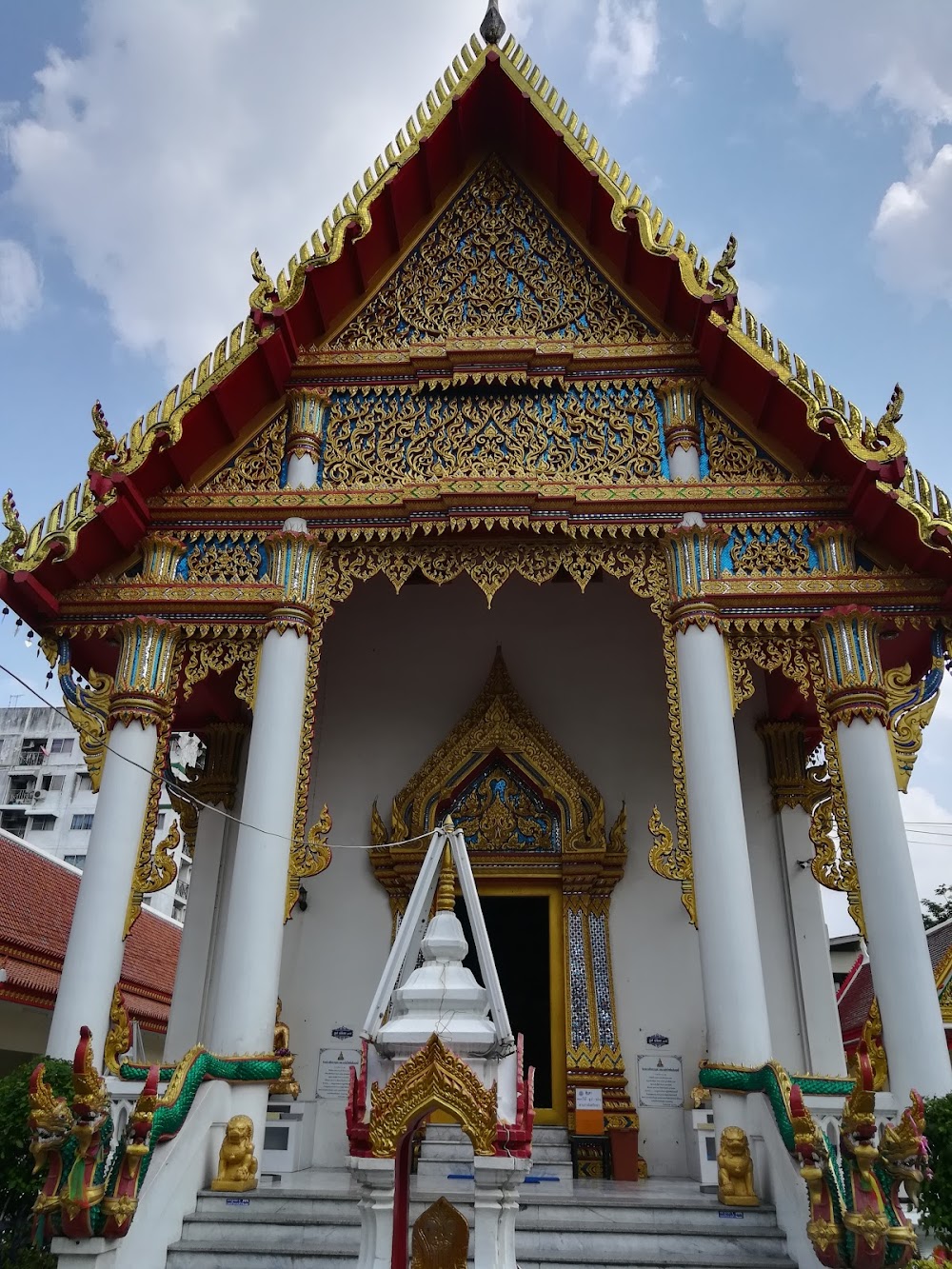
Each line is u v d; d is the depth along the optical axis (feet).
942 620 25.95
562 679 36.04
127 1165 16.14
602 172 30.63
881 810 23.86
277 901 23.97
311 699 26.68
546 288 32.04
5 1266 15.67
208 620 27.09
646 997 31.45
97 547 27.32
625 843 33.32
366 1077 14.05
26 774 137.08
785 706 34.50
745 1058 21.89
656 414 29.60
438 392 30.30
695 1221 20.01
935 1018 21.86
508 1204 12.85
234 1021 22.66
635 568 27.58
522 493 27.45
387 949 32.53
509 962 32.09
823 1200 16.10
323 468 29.37
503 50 32.50
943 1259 17.47
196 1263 18.25
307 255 29.45
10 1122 17.84
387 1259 12.43
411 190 31.89
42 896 45.44
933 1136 18.28
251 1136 21.57
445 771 33.83
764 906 32.78
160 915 66.13
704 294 28.22
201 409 27.94
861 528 27.20
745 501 27.55
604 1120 29.01
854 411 26.30
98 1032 22.65
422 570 27.89
